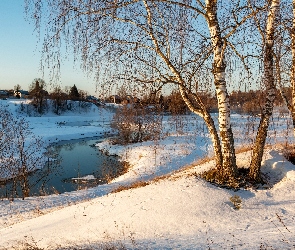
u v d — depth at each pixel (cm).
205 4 750
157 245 552
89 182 1878
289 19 812
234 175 794
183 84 775
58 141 3638
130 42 710
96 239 620
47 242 659
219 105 792
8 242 720
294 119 896
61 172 2119
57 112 5653
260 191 761
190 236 583
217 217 650
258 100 815
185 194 739
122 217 701
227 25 729
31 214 1126
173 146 2441
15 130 2203
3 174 1883
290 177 796
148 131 2959
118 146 2994
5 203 1295
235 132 1970
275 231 555
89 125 5278
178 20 684
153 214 681
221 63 762
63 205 1214
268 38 752
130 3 648
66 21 610
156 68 760
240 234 562
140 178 1689
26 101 6034
